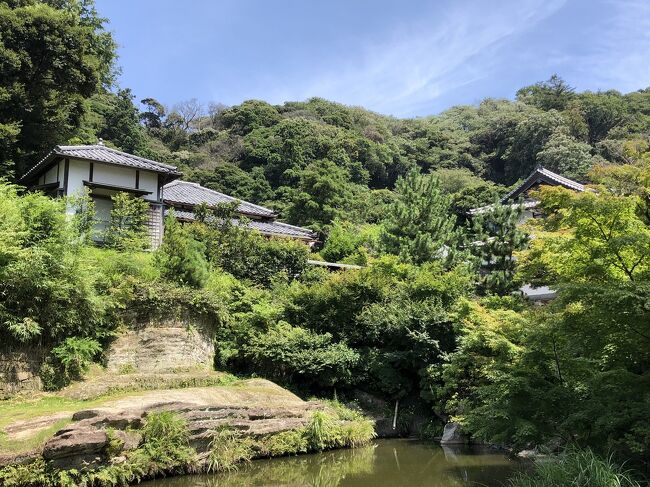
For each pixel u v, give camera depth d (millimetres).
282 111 67000
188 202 24422
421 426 15031
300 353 15094
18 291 10133
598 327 7168
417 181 25172
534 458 10719
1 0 23016
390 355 15414
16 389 10102
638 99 57031
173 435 9305
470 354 12500
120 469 8242
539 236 10078
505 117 62344
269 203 41844
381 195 48719
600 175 10211
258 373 15352
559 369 8406
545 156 44438
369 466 10844
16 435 7906
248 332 15648
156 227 21719
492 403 8492
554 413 7863
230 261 19438
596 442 7312
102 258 13695
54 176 20906
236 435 10367
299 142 50375
